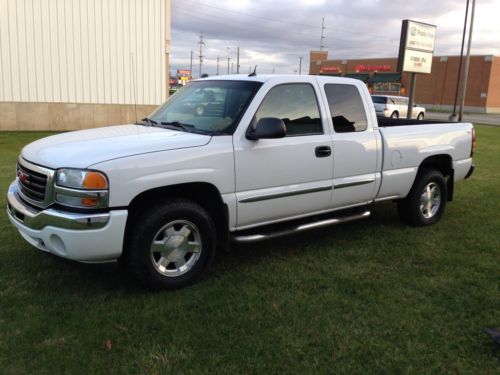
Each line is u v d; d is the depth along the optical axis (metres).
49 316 3.64
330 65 77.38
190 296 4.04
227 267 4.73
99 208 3.62
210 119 4.55
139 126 4.84
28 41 15.37
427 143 5.95
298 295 4.09
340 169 5.05
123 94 17.00
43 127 16.05
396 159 5.61
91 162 3.62
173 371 3.00
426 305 3.94
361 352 3.25
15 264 4.62
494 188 8.77
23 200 4.08
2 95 15.34
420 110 32.22
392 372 3.05
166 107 5.21
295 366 3.08
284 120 4.64
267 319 3.67
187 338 3.38
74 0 15.73
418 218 6.11
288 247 5.34
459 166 6.44
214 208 4.37
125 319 3.62
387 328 3.57
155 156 3.83
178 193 4.26
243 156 4.29
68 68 16.06
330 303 3.96
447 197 6.48
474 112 54.56
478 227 6.21
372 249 5.31
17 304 3.83
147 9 16.83
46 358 3.12
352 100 5.25
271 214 4.62
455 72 59.28
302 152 4.69
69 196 3.62
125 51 16.75
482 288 4.30
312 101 4.88
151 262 3.96
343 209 5.35
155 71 17.36
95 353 3.18
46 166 3.77
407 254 5.17
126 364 3.07
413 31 22.03
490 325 3.63
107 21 16.30
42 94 15.85
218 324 3.58
